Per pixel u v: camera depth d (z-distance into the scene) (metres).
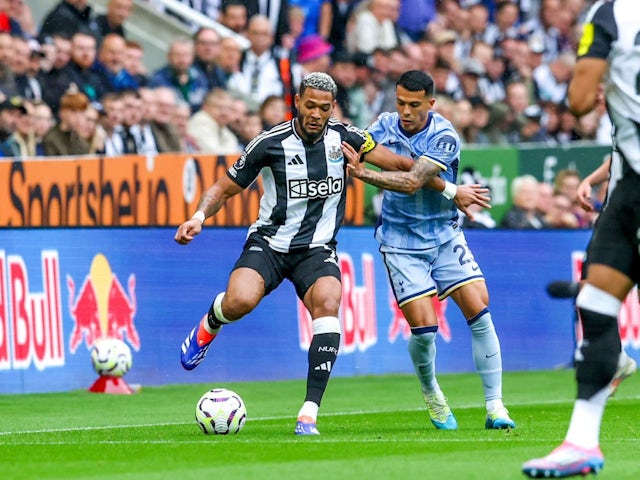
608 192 14.44
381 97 46.81
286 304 36.56
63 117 37.53
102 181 33.59
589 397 13.88
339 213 21.64
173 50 41.62
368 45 47.25
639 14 14.00
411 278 21.95
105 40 40.12
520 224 42.81
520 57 51.12
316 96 20.44
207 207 21.05
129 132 39.31
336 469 15.09
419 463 15.74
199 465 15.80
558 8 53.12
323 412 27.08
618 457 16.73
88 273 32.53
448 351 39.47
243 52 44.16
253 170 21.12
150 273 33.84
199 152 41.19
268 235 21.28
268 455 16.95
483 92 49.62
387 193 22.23
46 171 32.38
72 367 32.12
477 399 31.00
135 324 33.47
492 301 40.06
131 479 14.48
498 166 42.38
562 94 52.44
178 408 27.69
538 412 26.64
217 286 35.09
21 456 17.42
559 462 13.58
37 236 31.52
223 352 35.12
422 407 28.48
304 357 36.88
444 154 21.61
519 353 40.75
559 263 41.91
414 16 49.06
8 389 30.73
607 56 13.98
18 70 37.62
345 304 36.91
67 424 23.84
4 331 30.69
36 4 39.69
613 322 14.09
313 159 21.08
